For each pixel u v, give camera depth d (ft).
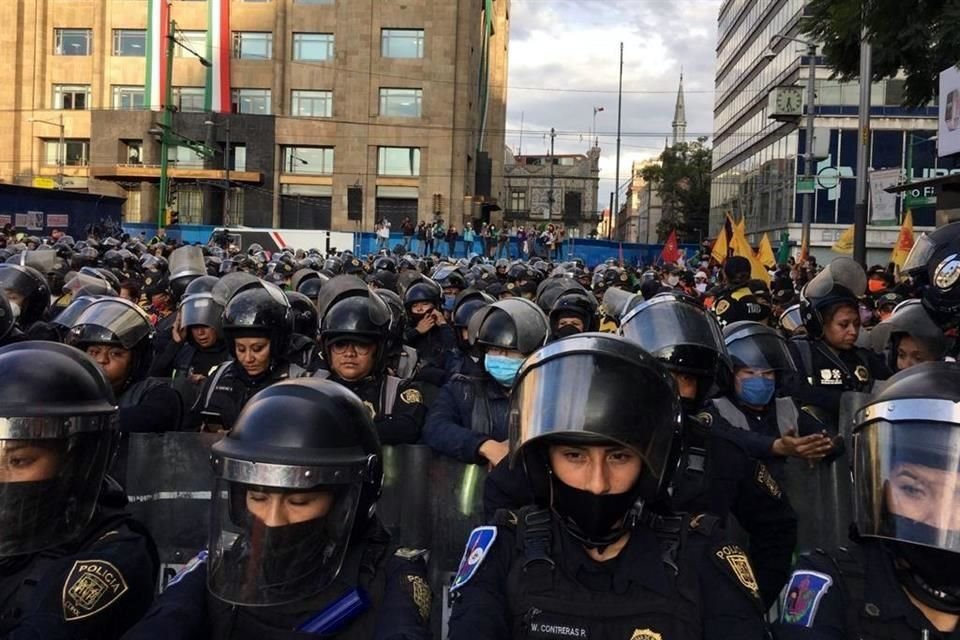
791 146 152.46
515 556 7.39
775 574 10.69
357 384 15.28
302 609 7.53
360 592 7.66
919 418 6.91
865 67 30.71
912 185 45.88
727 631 6.81
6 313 16.78
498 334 13.80
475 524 13.48
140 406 14.25
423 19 159.22
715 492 10.40
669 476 7.43
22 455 7.78
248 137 160.35
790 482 13.11
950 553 6.57
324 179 162.61
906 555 6.81
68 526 8.09
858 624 6.97
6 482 7.75
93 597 7.81
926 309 15.93
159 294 29.96
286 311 16.01
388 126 160.25
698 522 7.43
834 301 17.22
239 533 7.50
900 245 57.47
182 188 164.04
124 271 40.91
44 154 173.27
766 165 174.60
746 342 13.35
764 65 178.50
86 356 8.81
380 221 160.97
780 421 13.44
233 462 7.29
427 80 159.53
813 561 7.46
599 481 6.99
